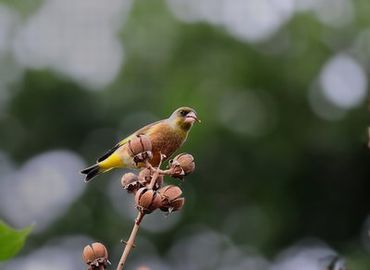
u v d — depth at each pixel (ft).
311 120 61.62
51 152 66.54
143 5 64.59
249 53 62.28
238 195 63.26
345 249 62.80
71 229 65.46
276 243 63.93
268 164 62.03
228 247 63.87
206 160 60.95
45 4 68.39
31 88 66.08
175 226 64.13
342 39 62.28
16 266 64.23
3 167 67.00
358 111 60.80
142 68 63.46
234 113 61.16
